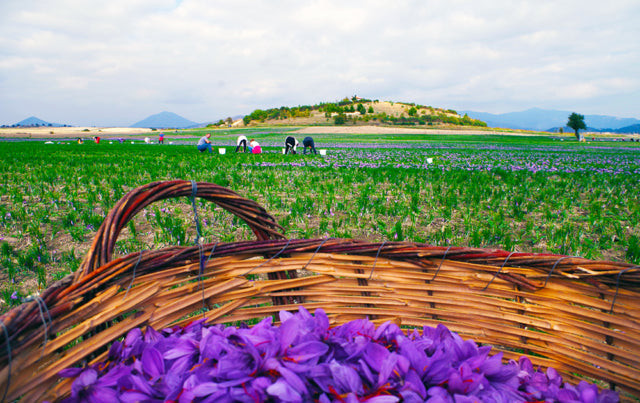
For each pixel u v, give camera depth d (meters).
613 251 4.46
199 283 1.61
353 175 10.12
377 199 6.95
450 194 7.26
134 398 1.15
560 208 6.40
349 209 6.09
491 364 1.32
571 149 36.41
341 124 133.25
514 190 8.05
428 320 1.75
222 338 1.33
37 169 11.66
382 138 62.53
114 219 1.40
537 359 1.63
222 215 5.74
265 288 1.75
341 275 1.77
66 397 1.27
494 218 5.30
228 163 13.70
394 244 1.71
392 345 1.40
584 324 1.53
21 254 3.96
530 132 134.25
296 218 5.62
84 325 1.29
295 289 1.82
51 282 3.29
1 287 3.19
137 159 16.19
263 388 1.08
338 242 1.75
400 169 11.97
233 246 1.68
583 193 8.63
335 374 1.15
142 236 4.73
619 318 1.46
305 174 10.60
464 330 1.71
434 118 149.62
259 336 1.32
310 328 1.36
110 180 9.20
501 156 22.58
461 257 1.64
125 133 93.38
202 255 1.61
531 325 1.62
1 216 5.53
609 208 6.71
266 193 7.57
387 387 1.16
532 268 1.59
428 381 1.23
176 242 4.27
